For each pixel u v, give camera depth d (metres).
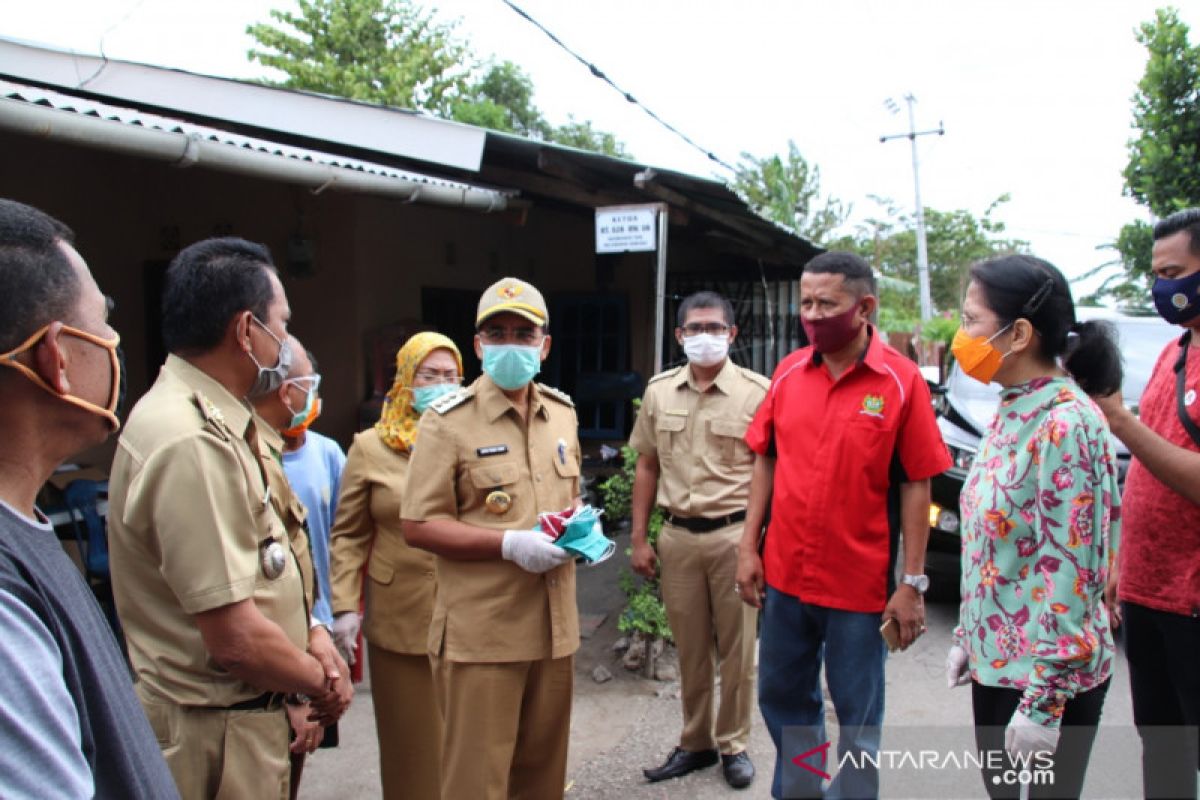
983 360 1.99
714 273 8.99
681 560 3.15
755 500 2.76
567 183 5.82
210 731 1.61
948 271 30.84
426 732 2.67
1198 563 2.22
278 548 1.72
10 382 1.00
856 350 2.45
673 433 3.24
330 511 2.81
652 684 4.00
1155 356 5.69
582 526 2.18
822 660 2.71
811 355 2.56
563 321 8.61
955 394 5.60
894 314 24.97
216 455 1.56
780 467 2.59
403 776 2.67
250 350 1.71
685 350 3.22
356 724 3.62
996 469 1.99
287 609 1.74
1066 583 1.83
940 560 4.81
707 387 3.23
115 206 5.82
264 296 1.72
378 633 2.64
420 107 17.02
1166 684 2.41
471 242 7.41
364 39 16.69
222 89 5.52
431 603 2.61
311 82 15.76
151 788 1.12
